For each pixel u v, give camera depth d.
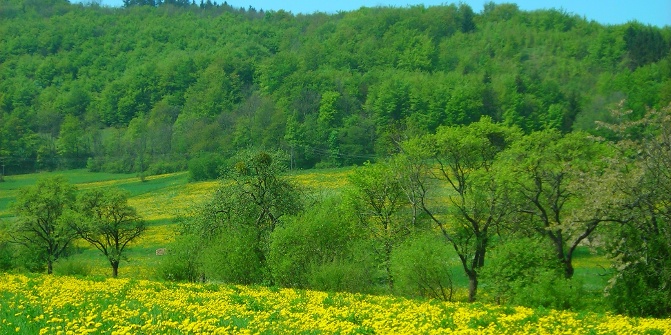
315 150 125.00
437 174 50.91
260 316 21.19
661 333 22.30
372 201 53.06
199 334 16.53
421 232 48.03
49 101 179.88
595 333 21.31
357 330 19.22
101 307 20.94
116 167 137.75
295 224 44.16
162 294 28.86
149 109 177.62
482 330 20.62
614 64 165.12
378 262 46.19
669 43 165.12
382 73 173.38
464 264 44.53
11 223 71.75
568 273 39.66
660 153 33.50
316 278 41.03
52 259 69.88
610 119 108.94
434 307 28.33
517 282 35.81
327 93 139.00
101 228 67.25
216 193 51.28
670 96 111.94
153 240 81.88
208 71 185.25
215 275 46.38
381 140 112.38
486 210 44.75
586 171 39.06
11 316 17.66
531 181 41.47
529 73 158.00
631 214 33.41
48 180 73.69
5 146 136.38
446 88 130.25
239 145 131.12
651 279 33.69
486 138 48.91
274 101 152.12
